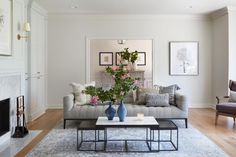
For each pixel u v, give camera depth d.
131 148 3.92
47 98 7.48
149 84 9.58
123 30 7.48
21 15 4.90
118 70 3.90
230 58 6.47
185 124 5.27
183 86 7.62
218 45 7.12
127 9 6.83
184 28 7.53
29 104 5.82
